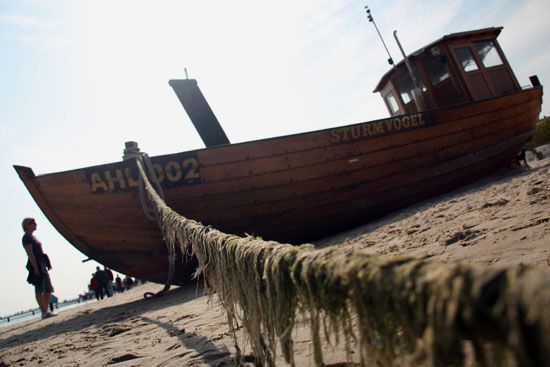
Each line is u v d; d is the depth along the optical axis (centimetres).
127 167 655
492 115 978
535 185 485
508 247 255
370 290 69
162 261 717
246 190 691
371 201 788
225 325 301
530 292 40
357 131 770
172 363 228
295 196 720
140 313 510
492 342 47
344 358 165
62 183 673
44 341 461
